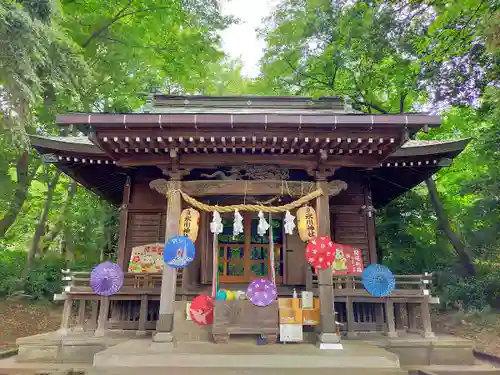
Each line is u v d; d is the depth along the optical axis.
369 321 9.14
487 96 12.27
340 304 9.19
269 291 7.04
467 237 14.27
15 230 19.19
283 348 6.58
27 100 8.93
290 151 7.47
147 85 17.64
